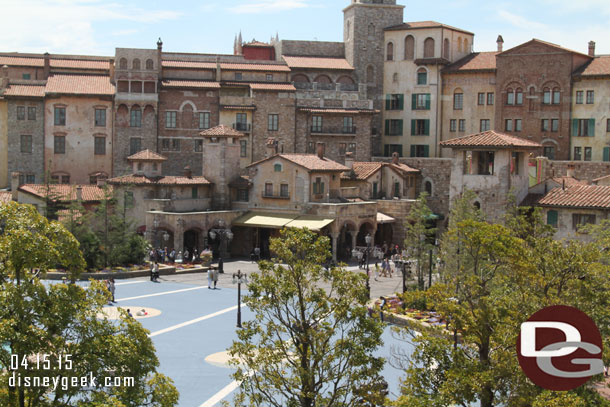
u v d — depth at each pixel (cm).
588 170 9119
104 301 2944
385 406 3164
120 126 10131
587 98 9831
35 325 2733
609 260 4584
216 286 6906
